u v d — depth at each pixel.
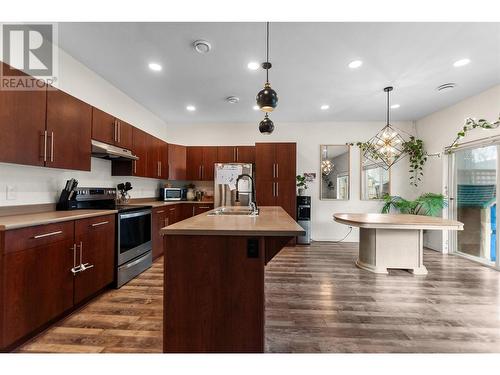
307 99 4.09
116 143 3.27
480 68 3.04
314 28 2.28
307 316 2.16
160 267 3.48
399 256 3.31
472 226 4.07
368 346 1.74
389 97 3.99
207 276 1.47
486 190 3.81
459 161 4.35
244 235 1.43
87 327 1.95
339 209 5.43
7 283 1.59
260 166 5.09
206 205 4.99
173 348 1.46
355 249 4.64
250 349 1.45
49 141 2.24
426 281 3.00
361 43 2.52
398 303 2.41
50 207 2.58
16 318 1.65
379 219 3.20
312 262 3.77
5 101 1.85
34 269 1.77
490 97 3.62
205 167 5.38
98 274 2.45
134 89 3.77
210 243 1.47
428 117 4.93
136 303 2.37
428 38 2.43
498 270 3.44
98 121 2.93
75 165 2.56
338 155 5.44
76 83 2.93
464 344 1.77
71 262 2.11
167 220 4.25
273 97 2.18
